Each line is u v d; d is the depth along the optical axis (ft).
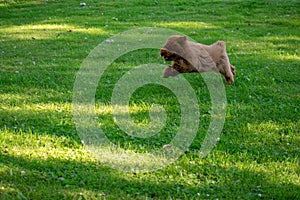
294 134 18.89
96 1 51.90
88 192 13.70
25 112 19.79
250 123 19.67
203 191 14.21
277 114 20.83
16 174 14.48
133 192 13.91
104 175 14.79
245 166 15.87
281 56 30.96
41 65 27.76
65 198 13.29
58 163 15.37
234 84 24.59
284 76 26.58
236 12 46.21
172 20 42.09
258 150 17.21
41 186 13.88
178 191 14.08
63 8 48.57
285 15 44.91
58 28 39.01
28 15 45.29
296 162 16.39
